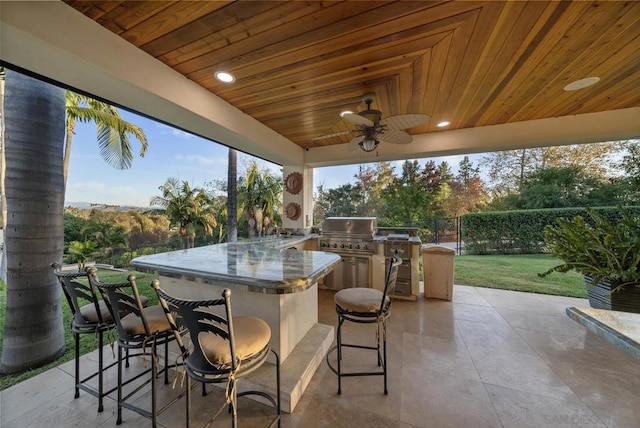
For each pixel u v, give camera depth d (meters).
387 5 1.29
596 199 6.80
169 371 1.91
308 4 1.28
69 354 2.22
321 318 2.92
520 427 1.37
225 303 1.02
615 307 2.57
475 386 1.71
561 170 7.41
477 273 4.67
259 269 1.62
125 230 6.70
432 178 7.87
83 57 1.33
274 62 1.80
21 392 1.67
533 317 2.81
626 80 2.07
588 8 1.29
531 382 1.74
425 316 2.89
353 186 8.27
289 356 1.87
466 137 3.31
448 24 1.43
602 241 2.75
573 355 2.06
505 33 1.50
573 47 1.63
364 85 2.14
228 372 1.09
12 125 1.95
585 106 2.62
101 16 1.34
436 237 7.10
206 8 1.29
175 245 7.54
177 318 1.26
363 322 1.63
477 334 2.44
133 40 1.55
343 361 2.02
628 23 1.40
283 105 2.53
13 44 1.21
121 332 1.39
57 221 2.15
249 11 1.32
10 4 1.10
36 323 2.03
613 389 1.65
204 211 7.50
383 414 1.48
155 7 1.28
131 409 1.39
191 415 1.49
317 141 3.90
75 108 3.35
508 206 7.98
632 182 6.32
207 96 2.21
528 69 1.90
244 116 2.72
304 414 1.49
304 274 1.48
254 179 6.65
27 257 2.00
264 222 6.59
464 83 2.12
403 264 3.48
